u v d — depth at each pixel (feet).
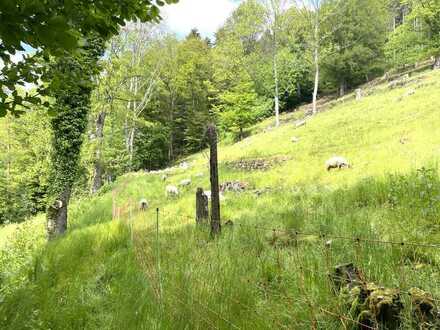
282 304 11.22
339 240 16.16
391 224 17.56
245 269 14.66
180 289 12.98
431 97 74.49
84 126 42.80
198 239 21.61
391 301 9.46
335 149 61.26
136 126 122.62
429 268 12.12
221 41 149.48
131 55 101.14
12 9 4.63
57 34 4.93
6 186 103.30
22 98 8.93
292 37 133.80
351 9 147.23
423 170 21.74
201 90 176.04
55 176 41.86
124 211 46.55
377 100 93.04
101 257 21.67
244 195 43.47
